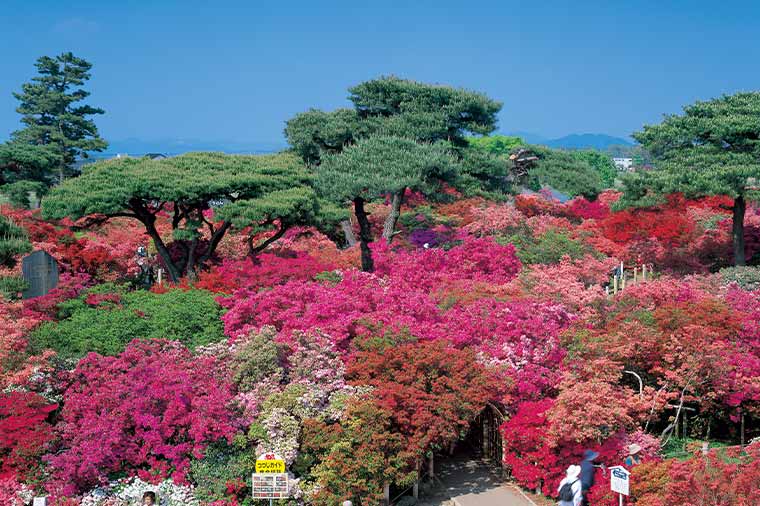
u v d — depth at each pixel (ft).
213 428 66.18
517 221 154.51
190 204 124.57
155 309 94.48
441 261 124.57
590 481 63.72
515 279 113.19
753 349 84.38
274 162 138.92
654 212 149.69
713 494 55.47
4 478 64.03
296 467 67.56
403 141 150.92
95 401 67.67
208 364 73.87
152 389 68.49
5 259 109.60
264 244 126.93
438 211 179.42
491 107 191.62
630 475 61.93
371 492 65.92
